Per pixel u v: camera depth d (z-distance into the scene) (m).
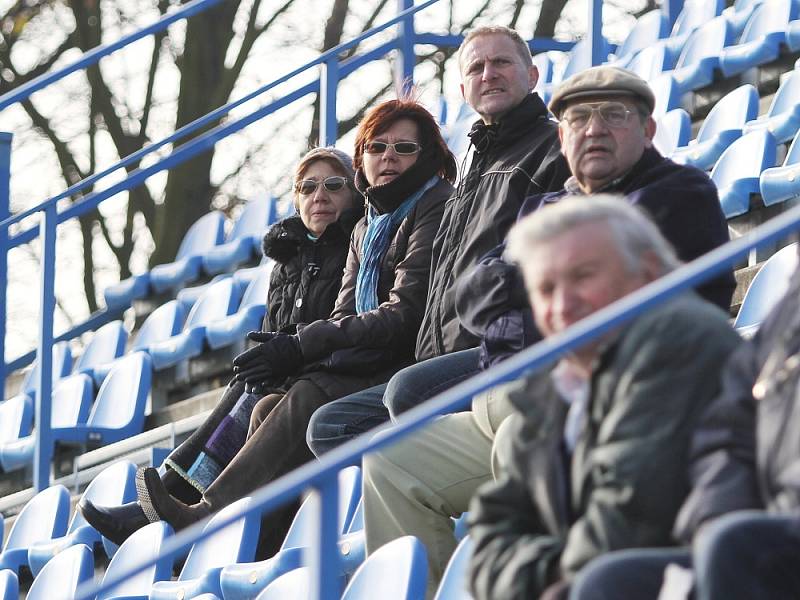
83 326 23.66
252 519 12.20
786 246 13.04
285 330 13.31
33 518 15.89
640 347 6.16
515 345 9.98
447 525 9.94
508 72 11.50
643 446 6.03
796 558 5.34
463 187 11.55
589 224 6.52
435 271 11.63
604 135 9.82
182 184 34.88
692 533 5.73
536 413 6.55
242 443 13.23
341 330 12.38
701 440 5.89
